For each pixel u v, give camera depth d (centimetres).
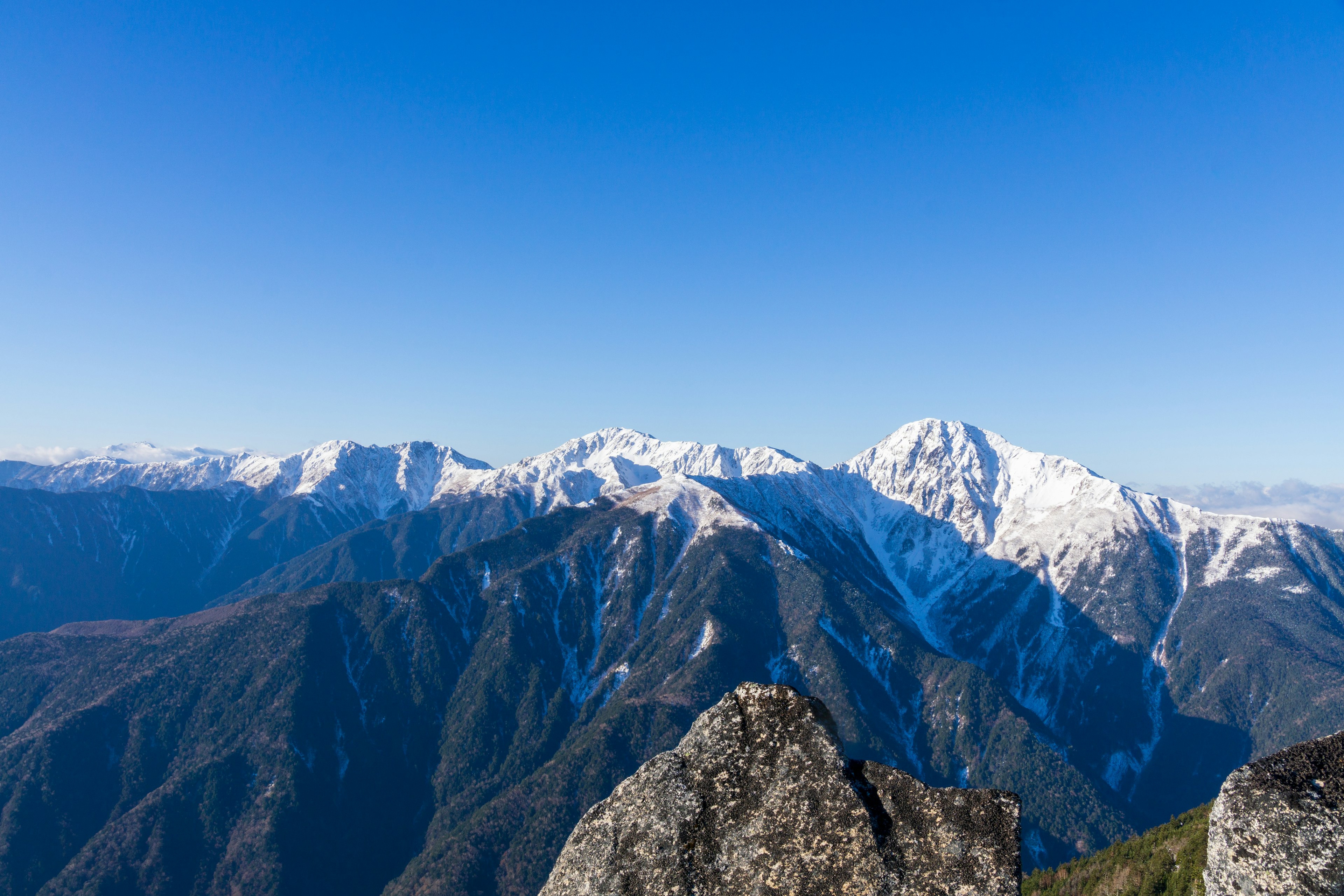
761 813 1596
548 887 1684
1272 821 1719
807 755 1641
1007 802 1528
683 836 1608
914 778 1609
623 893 1580
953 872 1461
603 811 1728
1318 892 1611
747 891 1516
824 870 1502
